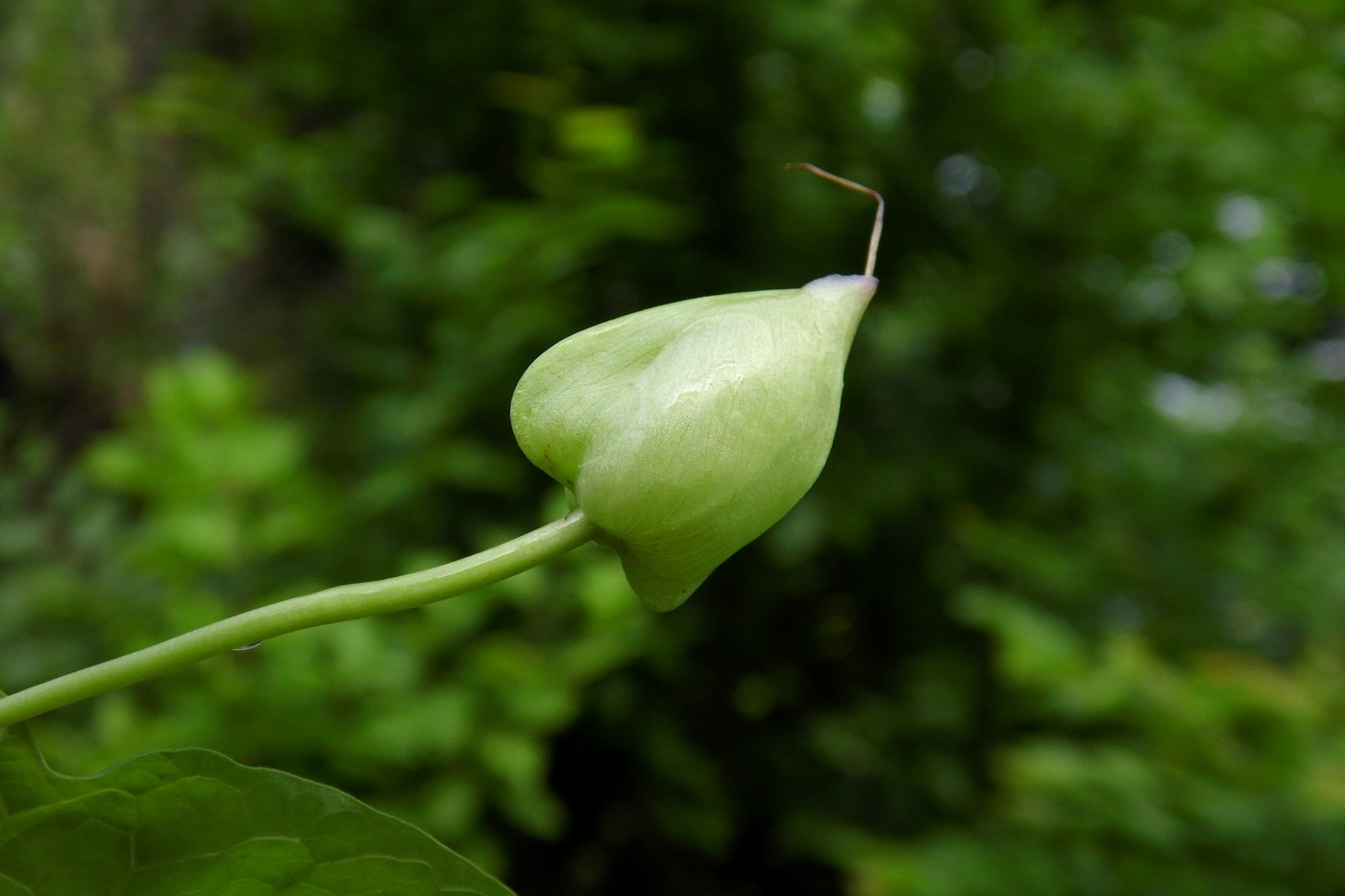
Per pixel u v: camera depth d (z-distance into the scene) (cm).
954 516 79
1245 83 77
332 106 87
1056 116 74
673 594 26
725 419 26
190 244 91
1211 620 83
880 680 86
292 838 26
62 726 61
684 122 71
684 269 71
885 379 79
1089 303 81
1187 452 90
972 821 78
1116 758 56
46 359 94
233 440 58
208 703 50
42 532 68
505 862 55
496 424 69
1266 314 86
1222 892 52
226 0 94
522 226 59
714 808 74
